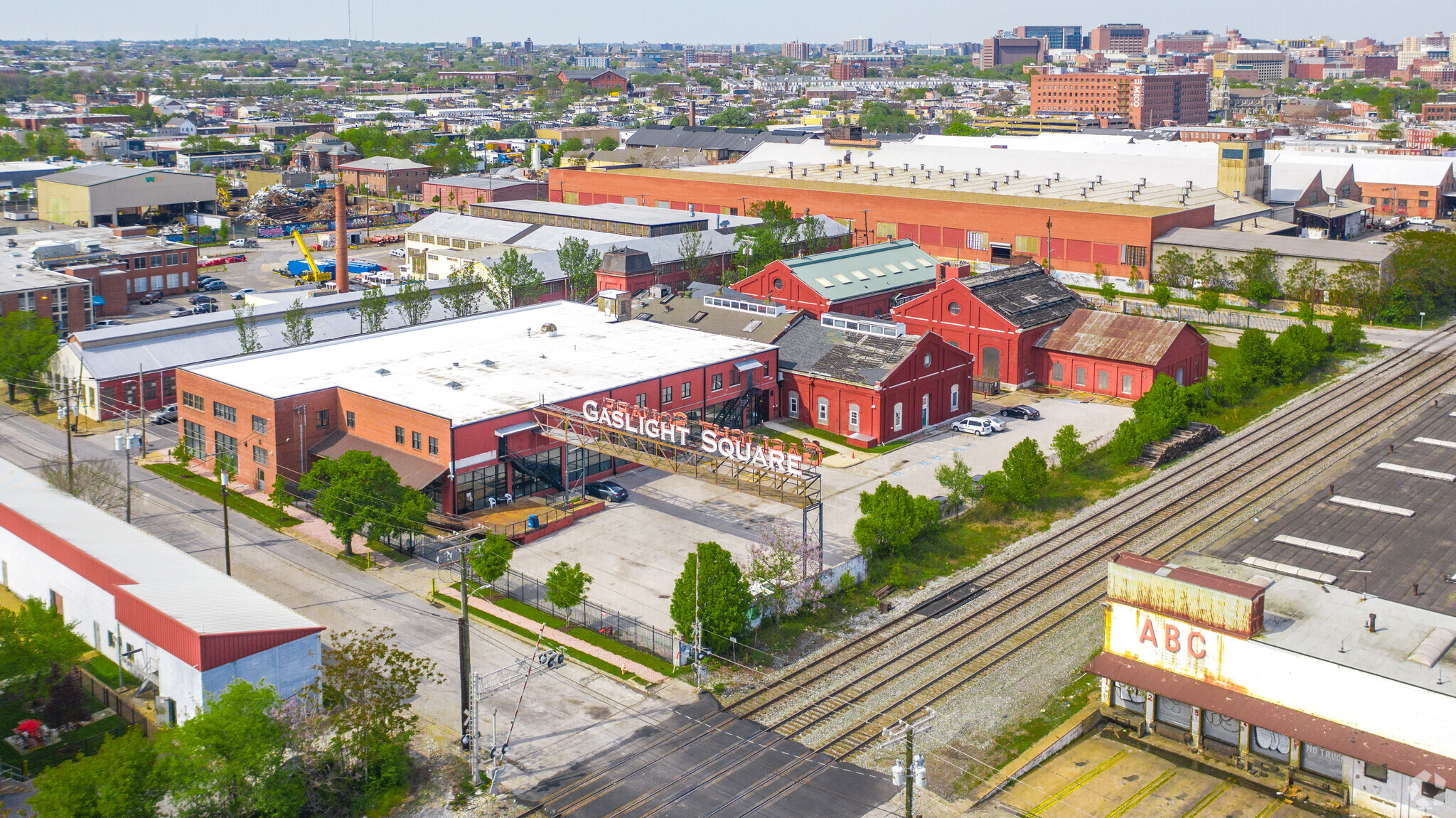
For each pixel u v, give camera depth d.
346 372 104.88
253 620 62.47
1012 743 61.09
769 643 72.25
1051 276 141.62
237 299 175.00
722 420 110.88
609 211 198.62
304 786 55.34
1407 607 60.34
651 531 89.50
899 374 110.56
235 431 100.62
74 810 49.12
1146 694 61.88
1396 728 53.03
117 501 92.12
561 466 98.06
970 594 78.88
